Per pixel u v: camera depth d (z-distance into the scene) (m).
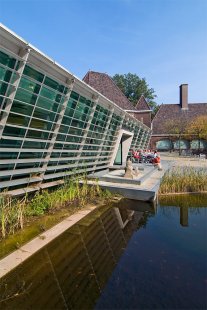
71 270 4.81
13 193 8.16
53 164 10.70
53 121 9.64
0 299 3.87
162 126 46.78
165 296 4.02
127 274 4.72
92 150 14.20
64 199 9.05
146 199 10.09
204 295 4.07
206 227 7.62
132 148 24.30
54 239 6.14
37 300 3.86
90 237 6.49
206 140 42.06
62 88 9.54
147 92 65.81
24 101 7.88
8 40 6.34
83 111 11.90
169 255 5.57
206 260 5.34
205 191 12.67
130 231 7.21
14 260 5.00
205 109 47.34
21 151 8.27
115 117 16.75
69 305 3.77
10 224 6.45
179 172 14.02
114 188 10.86
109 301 3.89
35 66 7.62
